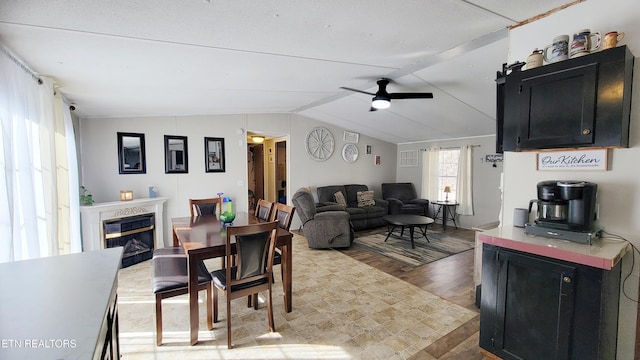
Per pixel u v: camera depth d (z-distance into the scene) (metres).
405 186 7.44
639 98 1.67
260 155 8.52
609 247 1.63
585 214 1.76
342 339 2.34
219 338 2.35
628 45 1.71
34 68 2.24
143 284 3.36
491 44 2.47
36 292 1.12
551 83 1.78
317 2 1.66
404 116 5.32
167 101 3.72
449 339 2.34
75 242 3.23
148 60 2.26
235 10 1.66
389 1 1.72
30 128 2.20
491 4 1.86
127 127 4.43
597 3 1.80
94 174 4.20
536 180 2.14
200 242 2.41
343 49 2.44
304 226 4.85
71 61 2.15
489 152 6.03
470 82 3.46
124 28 1.72
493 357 1.97
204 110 4.70
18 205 1.97
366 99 4.61
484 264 1.98
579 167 1.93
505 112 2.02
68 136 3.23
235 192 5.42
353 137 7.18
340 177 7.02
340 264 4.10
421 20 1.99
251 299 2.86
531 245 1.72
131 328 2.47
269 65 2.70
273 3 1.62
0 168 1.73
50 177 2.47
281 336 2.38
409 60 2.80
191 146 4.97
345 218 4.79
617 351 1.81
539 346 1.71
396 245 5.07
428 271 3.84
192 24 1.77
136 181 4.52
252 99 4.22
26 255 2.03
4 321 0.90
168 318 2.65
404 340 2.33
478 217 6.21
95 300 1.06
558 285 1.62
